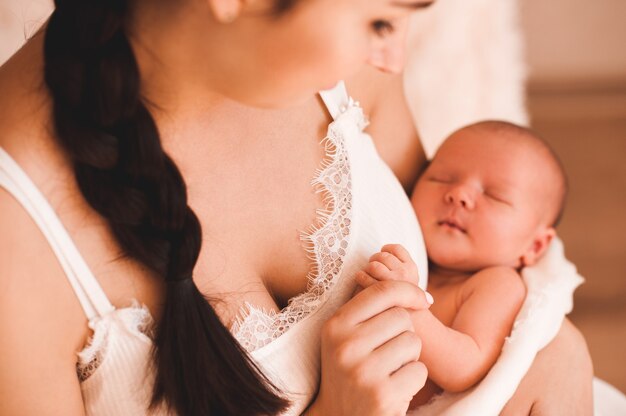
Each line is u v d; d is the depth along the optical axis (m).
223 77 0.79
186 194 0.84
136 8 0.78
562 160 2.91
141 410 0.90
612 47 3.25
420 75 1.97
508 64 2.07
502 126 1.42
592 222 2.67
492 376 1.12
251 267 0.97
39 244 0.80
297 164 1.03
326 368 0.95
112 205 0.80
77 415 0.87
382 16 0.73
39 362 0.82
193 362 0.86
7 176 0.78
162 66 0.81
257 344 0.94
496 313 1.21
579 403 1.17
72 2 0.75
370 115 1.27
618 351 2.29
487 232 1.33
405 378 0.93
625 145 2.97
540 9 3.26
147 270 0.87
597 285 2.47
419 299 1.00
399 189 1.16
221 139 0.95
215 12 0.70
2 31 1.32
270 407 0.91
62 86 0.76
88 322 0.86
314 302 0.99
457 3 1.96
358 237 1.04
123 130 0.79
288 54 0.73
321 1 0.70
